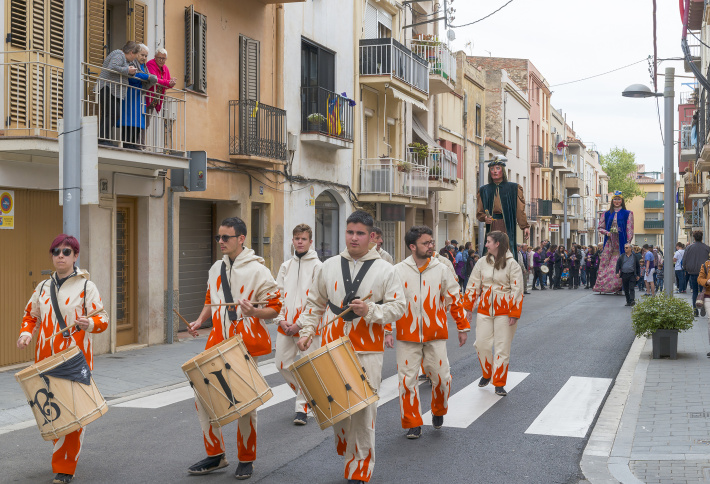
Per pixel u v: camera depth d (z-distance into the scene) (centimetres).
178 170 1513
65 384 589
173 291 1532
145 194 1457
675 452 668
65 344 634
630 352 1323
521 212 1244
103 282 1362
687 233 5897
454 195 3669
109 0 1411
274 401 945
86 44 1315
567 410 876
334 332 616
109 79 1277
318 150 2217
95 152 993
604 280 2912
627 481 595
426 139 3147
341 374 547
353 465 579
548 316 2014
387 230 2884
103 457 690
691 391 935
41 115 1187
